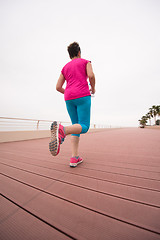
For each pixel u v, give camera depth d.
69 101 1.18
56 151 0.90
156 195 0.69
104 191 0.74
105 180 0.90
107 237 0.41
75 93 1.11
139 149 2.19
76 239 0.41
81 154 1.85
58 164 1.35
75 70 1.14
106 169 1.15
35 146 2.86
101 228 0.46
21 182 0.90
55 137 0.90
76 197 0.68
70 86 1.16
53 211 0.56
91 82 1.16
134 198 0.66
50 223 0.49
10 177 1.00
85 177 0.96
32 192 0.75
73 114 1.26
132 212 0.54
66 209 0.57
